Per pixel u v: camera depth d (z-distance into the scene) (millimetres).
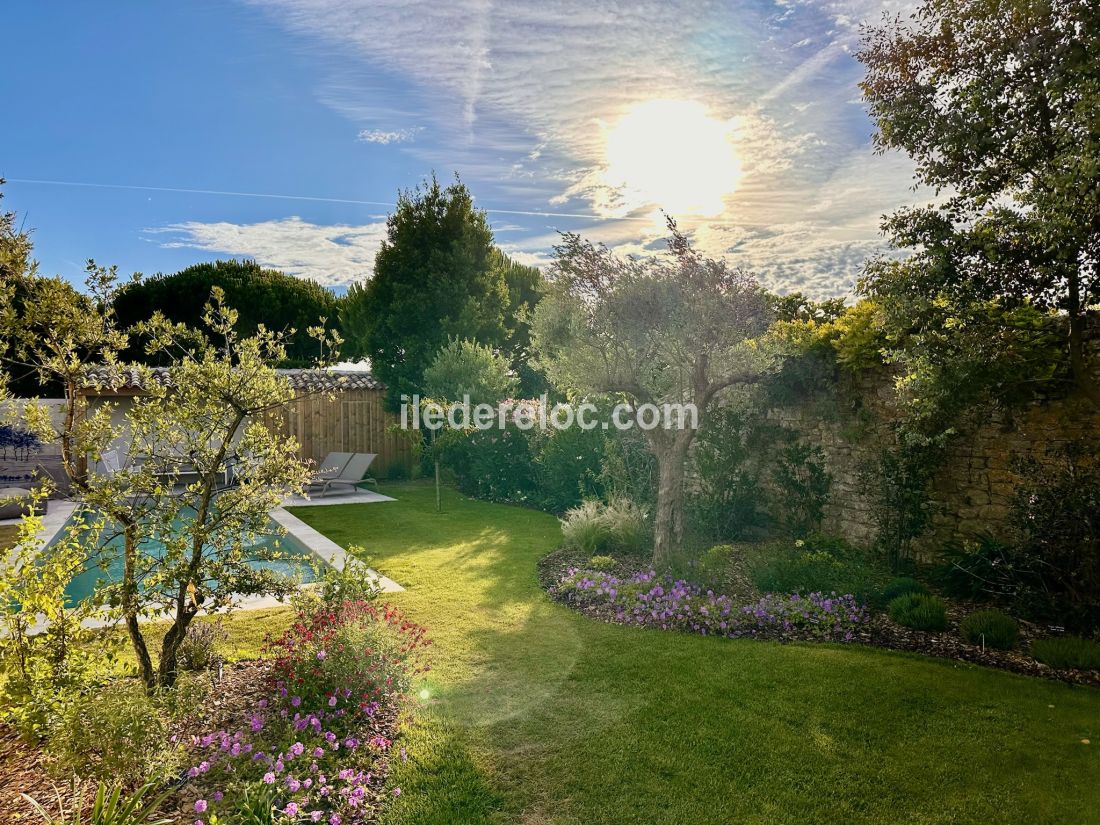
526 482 14195
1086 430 6363
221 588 4496
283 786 3299
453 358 15977
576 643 5695
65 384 4531
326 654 4328
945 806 3404
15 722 3676
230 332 4855
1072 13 5137
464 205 19875
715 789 3557
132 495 4457
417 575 7926
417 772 3701
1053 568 6109
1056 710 4426
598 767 3764
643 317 7629
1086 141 4703
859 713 4387
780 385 9648
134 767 3246
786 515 9609
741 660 5293
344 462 16578
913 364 6594
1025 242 5652
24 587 4016
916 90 6215
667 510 7906
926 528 7828
